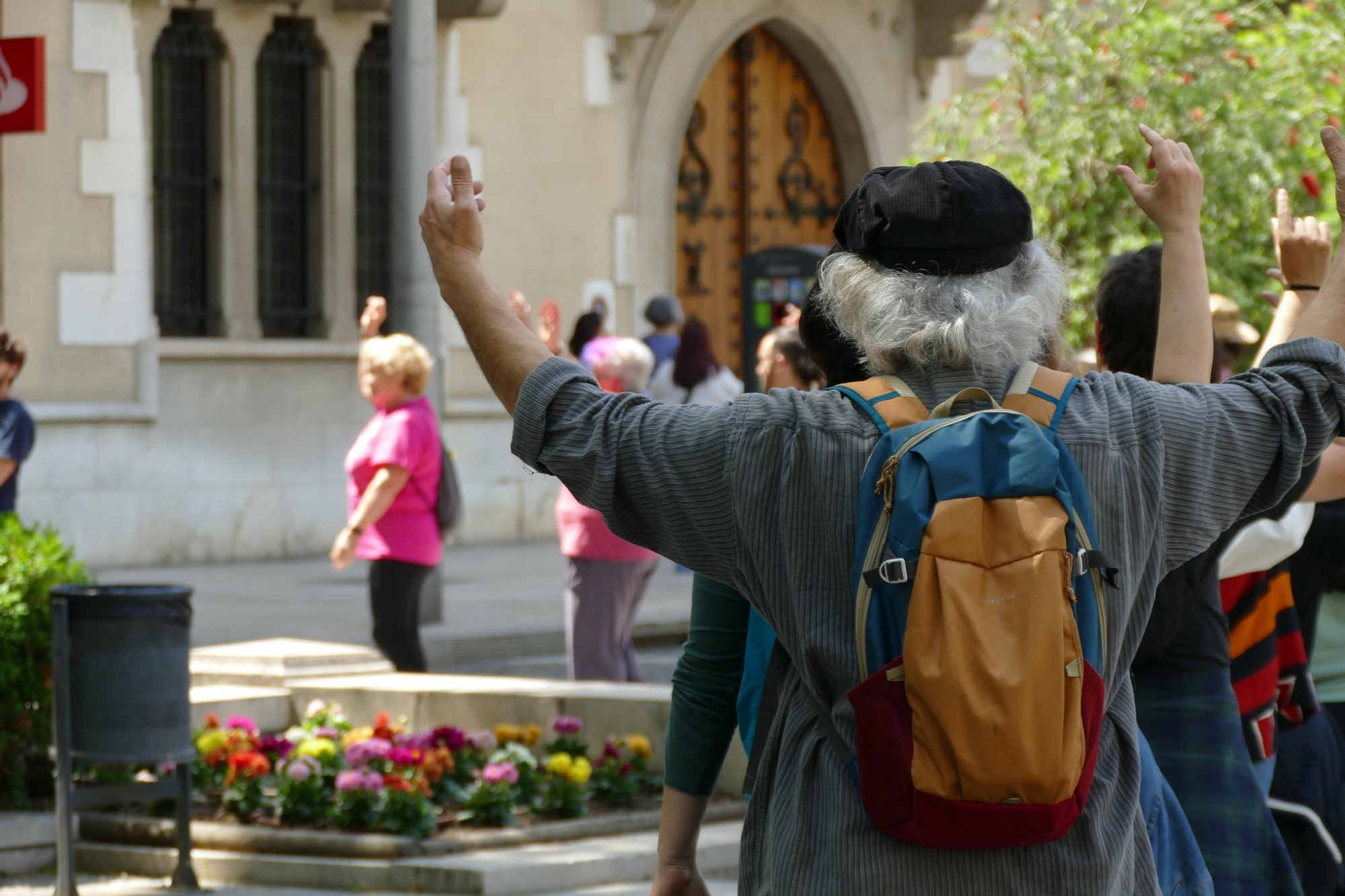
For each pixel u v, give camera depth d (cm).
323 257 1734
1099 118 1384
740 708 327
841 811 246
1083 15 1450
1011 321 261
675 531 261
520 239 1880
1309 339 273
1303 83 1420
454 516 970
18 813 761
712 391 1513
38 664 774
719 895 677
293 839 722
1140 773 259
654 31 1939
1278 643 451
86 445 1542
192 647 1063
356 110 1775
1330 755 463
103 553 1554
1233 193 1359
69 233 1552
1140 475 257
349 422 1725
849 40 2170
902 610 240
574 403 266
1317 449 271
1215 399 267
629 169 1970
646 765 822
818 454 253
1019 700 228
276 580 1491
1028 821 232
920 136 2242
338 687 897
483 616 1280
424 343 1358
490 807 748
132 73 1582
